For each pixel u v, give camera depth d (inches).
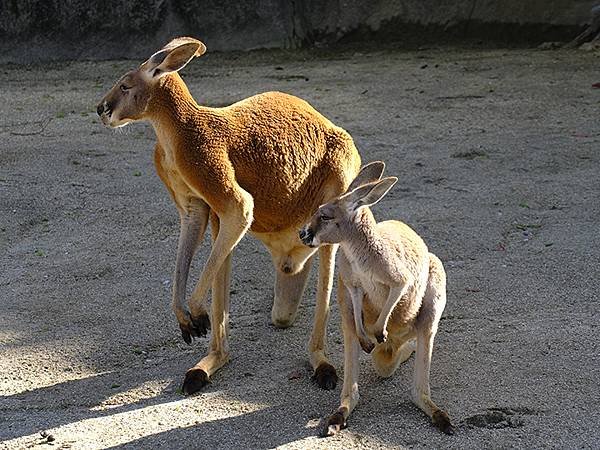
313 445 253.3
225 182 277.4
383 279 254.5
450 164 495.2
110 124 283.3
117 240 407.2
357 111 611.2
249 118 286.4
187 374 290.4
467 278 358.0
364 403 275.7
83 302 350.6
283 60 791.7
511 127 564.7
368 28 855.7
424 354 267.4
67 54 804.0
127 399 284.4
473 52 807.7
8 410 279.0
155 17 810.8
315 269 374.9
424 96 648.4
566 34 827.4
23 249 402.0
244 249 395.9
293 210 293.3
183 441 257.6
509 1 837.2
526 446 249.6
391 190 456.8
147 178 482.0
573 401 270.4
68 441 259.0
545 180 464.1
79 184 473.1
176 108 279.4
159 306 345.7
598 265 363.3
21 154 522.9
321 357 297.7
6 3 797.9
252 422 267.0
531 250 382.0
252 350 314.7
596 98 625.6
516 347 303.9
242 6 826.2
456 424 262.4
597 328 313.1
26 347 318.0
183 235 291.9
